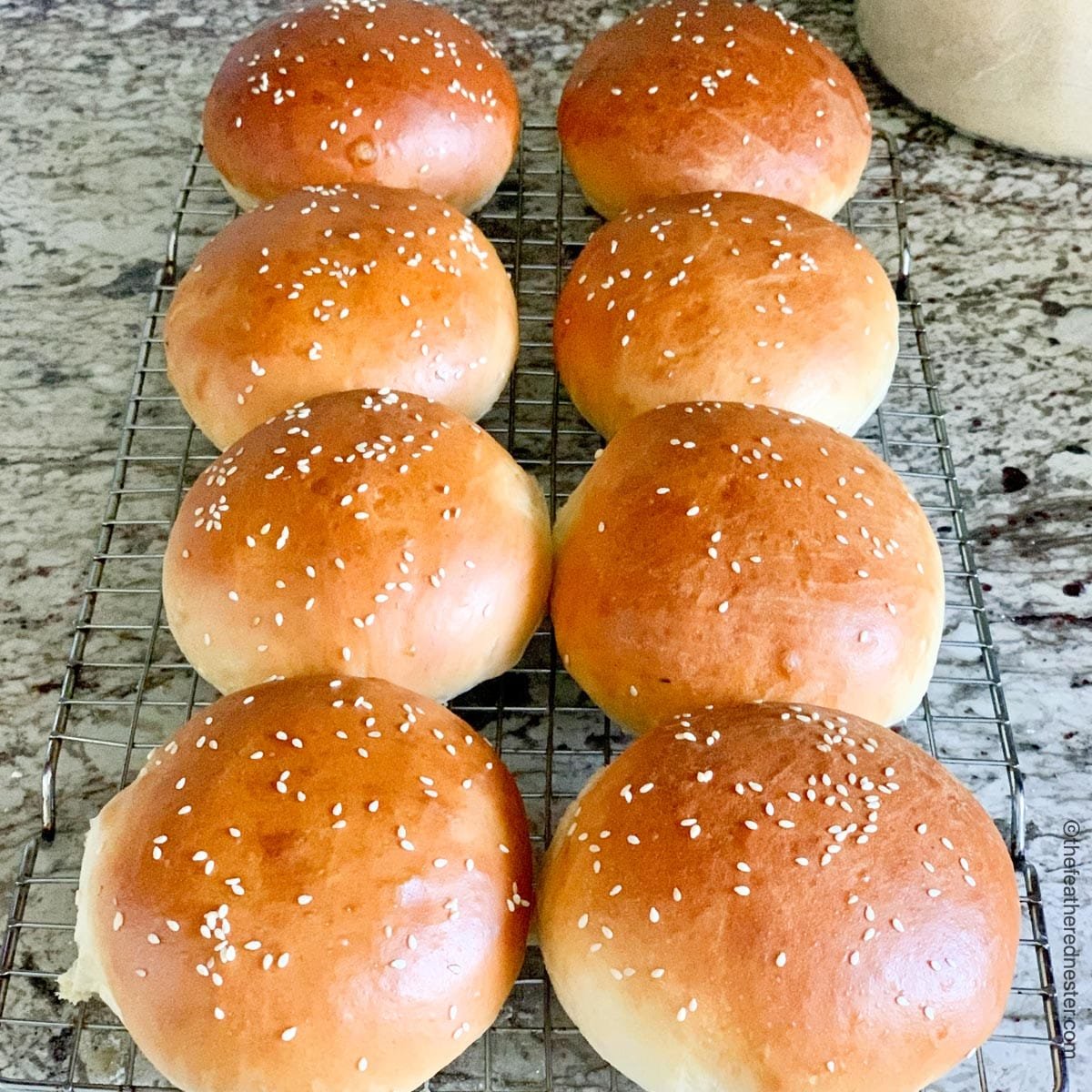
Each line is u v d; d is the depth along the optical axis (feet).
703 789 0.86
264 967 0.81
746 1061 0.80
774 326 1.20
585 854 0.88
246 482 1.05
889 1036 0.80
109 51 1.85
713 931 0.81
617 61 1.47
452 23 1.52
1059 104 1.59
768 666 0.99
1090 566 1.27
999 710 1.10
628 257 1.26
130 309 1.50
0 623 1.21
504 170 1.50
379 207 1.29
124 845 0.87
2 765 1.12
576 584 1.06
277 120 1.38
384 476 1.04
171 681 1.17
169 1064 0.83
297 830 0.84
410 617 1.01
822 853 0.83
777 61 1.43
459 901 0.85
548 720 1.14
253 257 1.23
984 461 1.36
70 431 1.38
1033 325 1.49
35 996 0.98
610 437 1.28
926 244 1.59
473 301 1.25
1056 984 0.99
